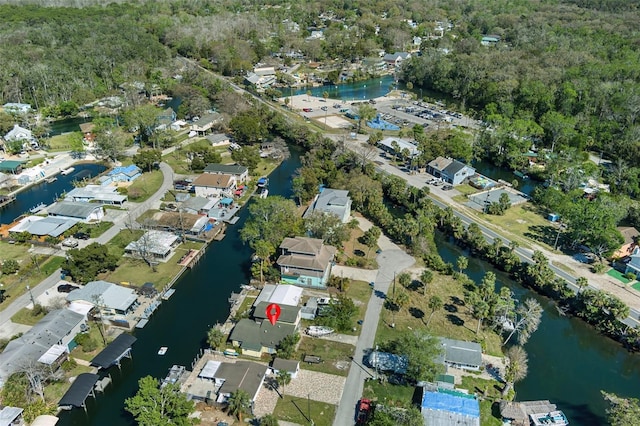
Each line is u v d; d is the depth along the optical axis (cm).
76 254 9938
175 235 11619
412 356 7550
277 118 18788
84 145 17325
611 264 10962
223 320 9262
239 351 8306
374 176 14562
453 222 12119
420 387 7619
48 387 7594
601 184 14825
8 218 12812
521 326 8906
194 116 19788
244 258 11225
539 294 10150
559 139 17325
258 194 14088
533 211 13350
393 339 8544
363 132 18950
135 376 7994
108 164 16125
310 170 14075
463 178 14988
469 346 8238
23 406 7131
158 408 6762
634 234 11656
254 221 11294
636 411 6856
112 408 7444
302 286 10050
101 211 12612
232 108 19388
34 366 7456
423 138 16900
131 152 16988
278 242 10700
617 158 16412
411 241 11556
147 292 9700
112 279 10212
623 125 17975
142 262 10850
